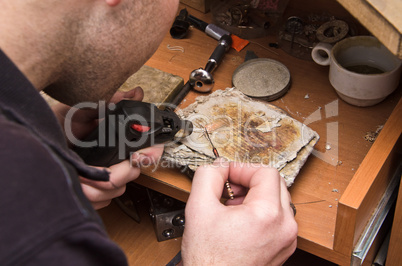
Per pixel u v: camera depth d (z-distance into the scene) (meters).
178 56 1.10
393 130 0.72
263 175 0.68
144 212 1.03
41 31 0.49
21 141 0.33
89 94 0.62
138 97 0.88
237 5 1.16
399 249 0.81
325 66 1.03
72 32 0.52
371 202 0.74
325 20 1.09
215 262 0.59
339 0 0.62
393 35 0.54
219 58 1.04
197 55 1.09
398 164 0.82
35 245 0.30
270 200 0.63
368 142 0.88
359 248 0.75
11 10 0.47
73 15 0.50
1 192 0.30
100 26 0.53
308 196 0.82
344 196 0.66
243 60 1.07
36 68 0.51
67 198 0.33
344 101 0.96
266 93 0.97
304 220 0.79
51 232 0.31
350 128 0.91
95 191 0.70
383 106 0.93
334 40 0.98
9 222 0.30
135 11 0.54
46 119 0.40
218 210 0.62
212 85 0.98
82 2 0.50
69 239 0.32
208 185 0.66
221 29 1.11
